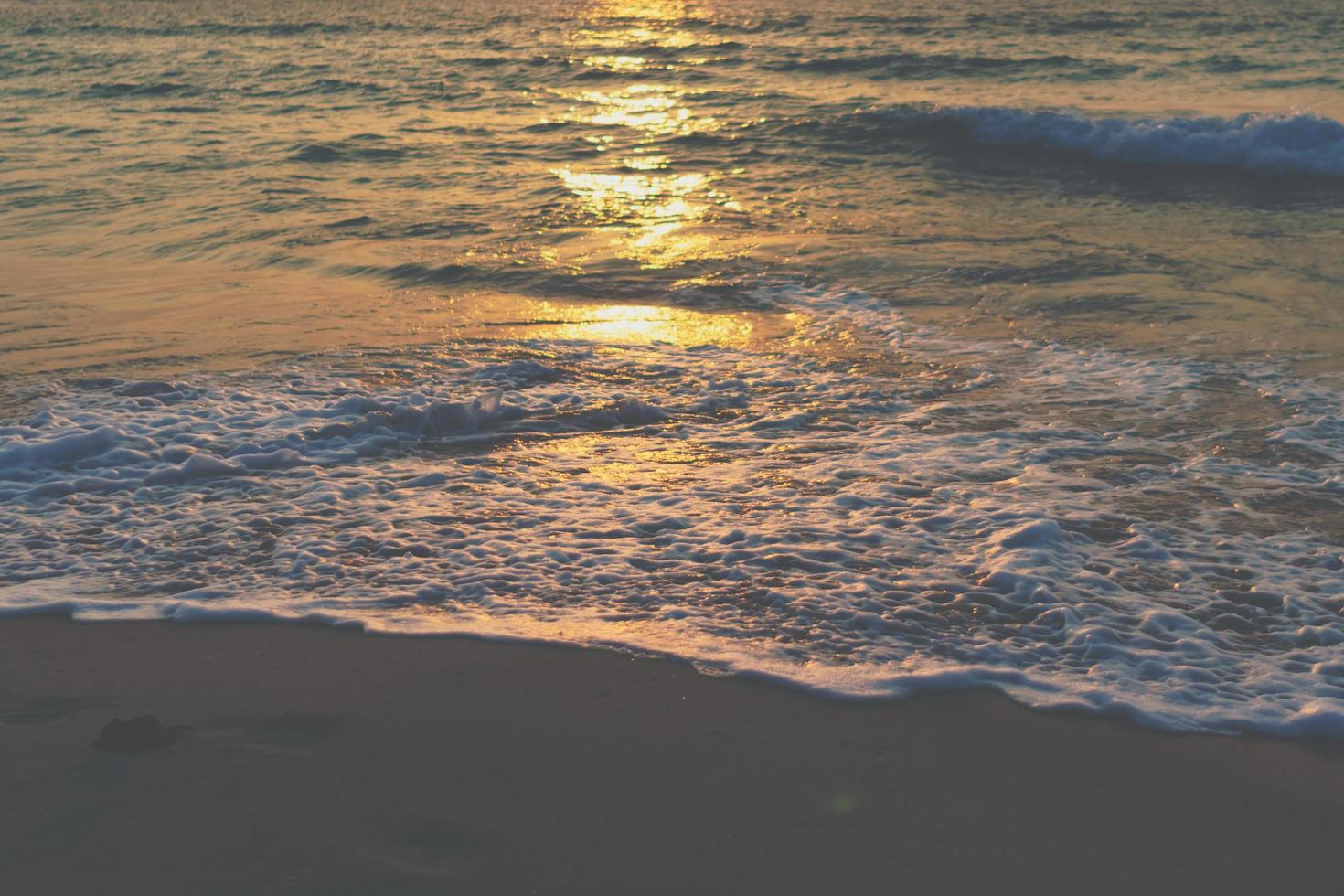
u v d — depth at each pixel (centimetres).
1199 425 600
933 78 2109
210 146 1516
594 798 297
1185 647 383
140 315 814
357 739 323
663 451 577
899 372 701
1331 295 825
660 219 1129
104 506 505
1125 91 1919
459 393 659
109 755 313
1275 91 1870
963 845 281
